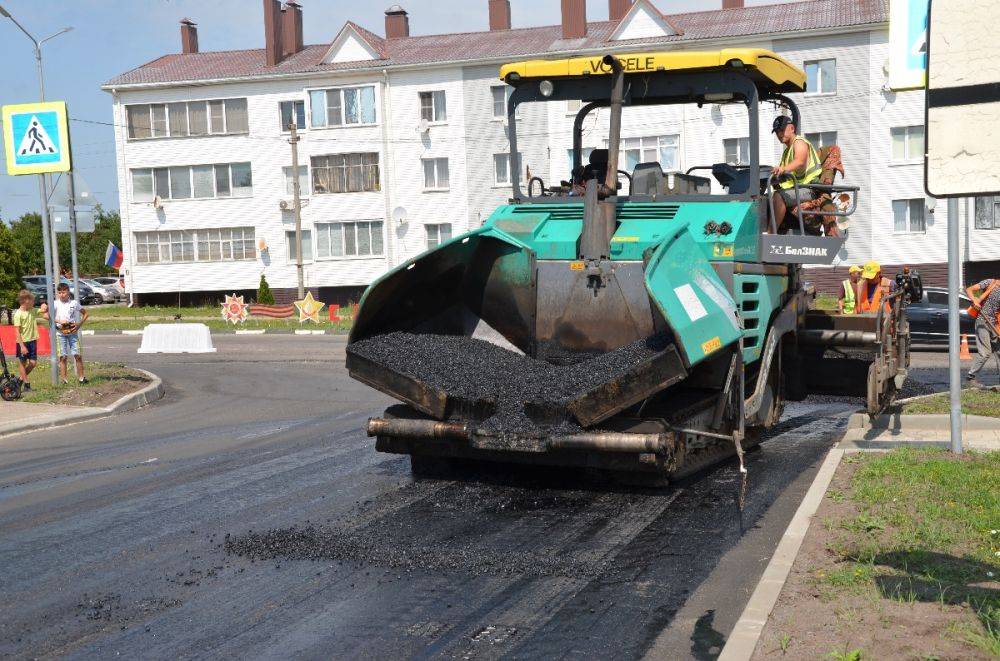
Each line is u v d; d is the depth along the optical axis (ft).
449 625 16.16
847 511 21.02
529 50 149.28
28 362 55.47
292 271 160.45
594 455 23.32
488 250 26.40
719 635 15.51
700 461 26.05
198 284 163.63
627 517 22.74
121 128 163.12
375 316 26.30
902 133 133.59
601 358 24.57
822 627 14.47
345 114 155.43
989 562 17.35
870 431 33.94
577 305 25.38
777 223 28.73
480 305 27.22
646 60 26.43
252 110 159.22
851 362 32.83
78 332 55.16
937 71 13.17
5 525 23.94
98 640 15.90
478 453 24.66
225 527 22.97
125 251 165.37
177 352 83.20
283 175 159.33
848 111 135.23
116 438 38.58
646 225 25.80
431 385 24.66
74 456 34.37
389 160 155.02
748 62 25.67
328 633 15.93
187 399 52.16
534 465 27.27
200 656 15.12
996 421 33.35
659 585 17.93
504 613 16.65
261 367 68.03
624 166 30.30
